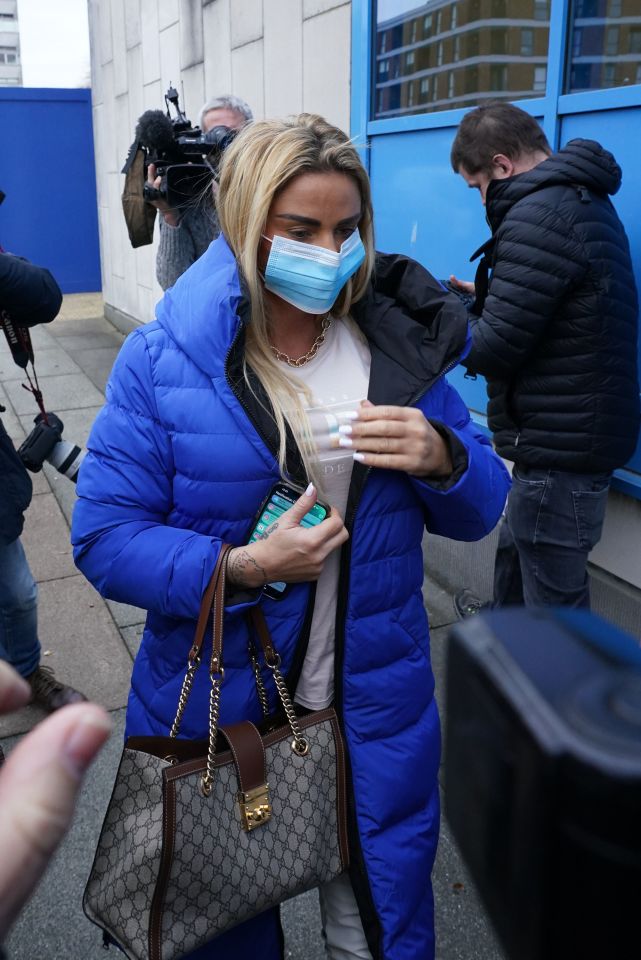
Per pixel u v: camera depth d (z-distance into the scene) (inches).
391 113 155.2
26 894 16.5
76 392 278.8
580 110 113.3
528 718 12.8
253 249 54.3
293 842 55.1
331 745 57.3
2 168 444.1
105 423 58.8
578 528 102.7
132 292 352.5
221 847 52.8
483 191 105.3
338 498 58.9
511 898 13.1
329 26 167.3
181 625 59.2
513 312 94.6
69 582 156.1
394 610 60.3
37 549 169.6
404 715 61.1
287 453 56.2
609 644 14.2
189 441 56.2
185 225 126.5
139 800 54.2
